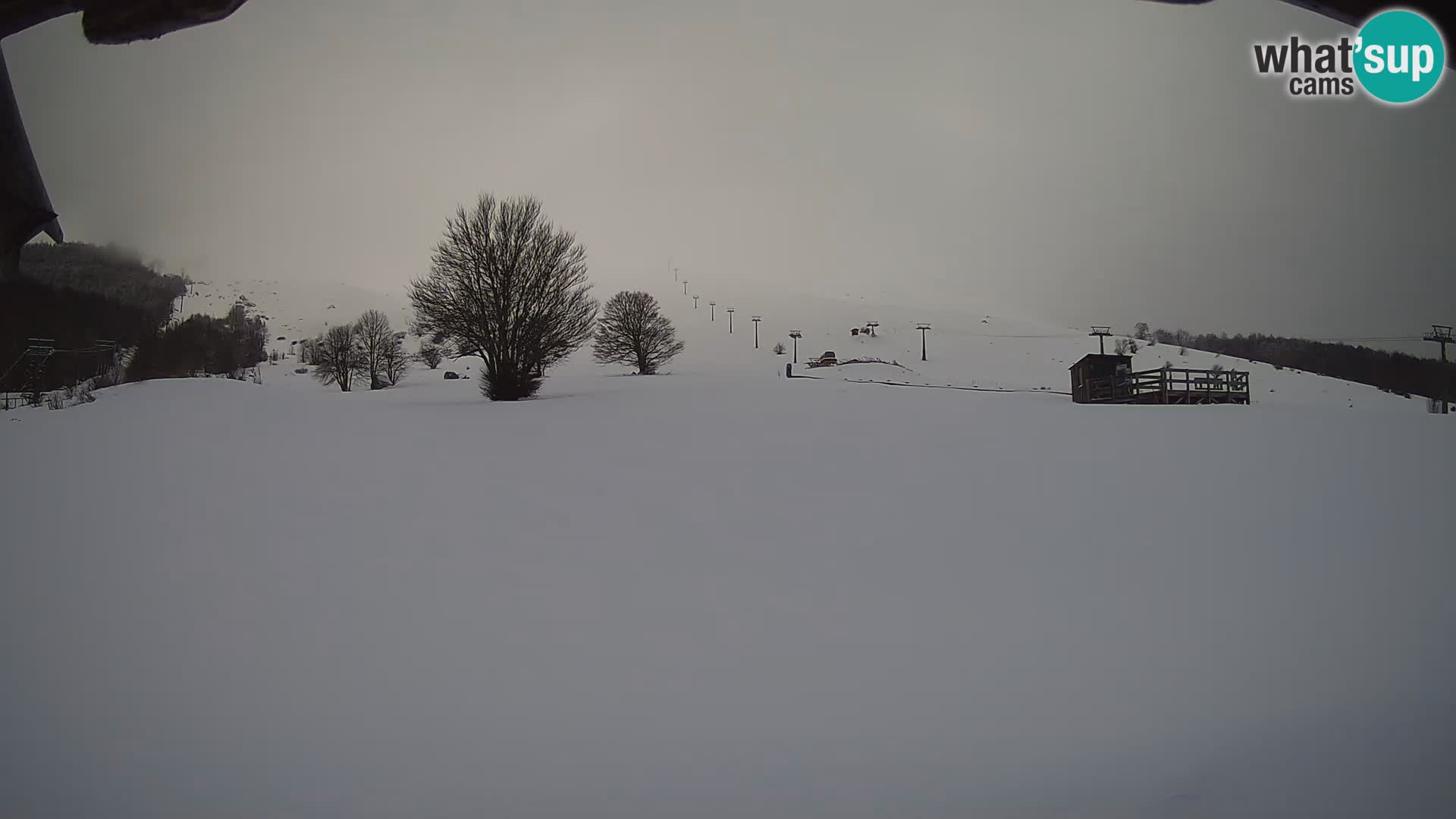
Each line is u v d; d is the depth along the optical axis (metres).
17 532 12.81
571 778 5.94
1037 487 16.70
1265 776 5.76
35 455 18.64
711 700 7.36
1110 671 7.88
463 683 7.71
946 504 15.39
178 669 8.00
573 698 7.39
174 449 19.75
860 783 5.83
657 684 7.68
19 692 7.44
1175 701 7.17
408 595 10.23
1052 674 7.84
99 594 10.14
